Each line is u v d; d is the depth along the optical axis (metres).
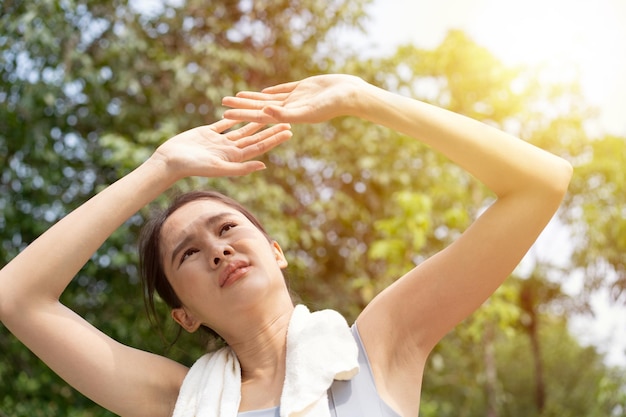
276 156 5.45
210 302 1.61
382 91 1.60
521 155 1.56
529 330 9.22
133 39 5.00
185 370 1.70
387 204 5.88
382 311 1.63
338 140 5.67
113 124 5.12
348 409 1.50
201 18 5.48
